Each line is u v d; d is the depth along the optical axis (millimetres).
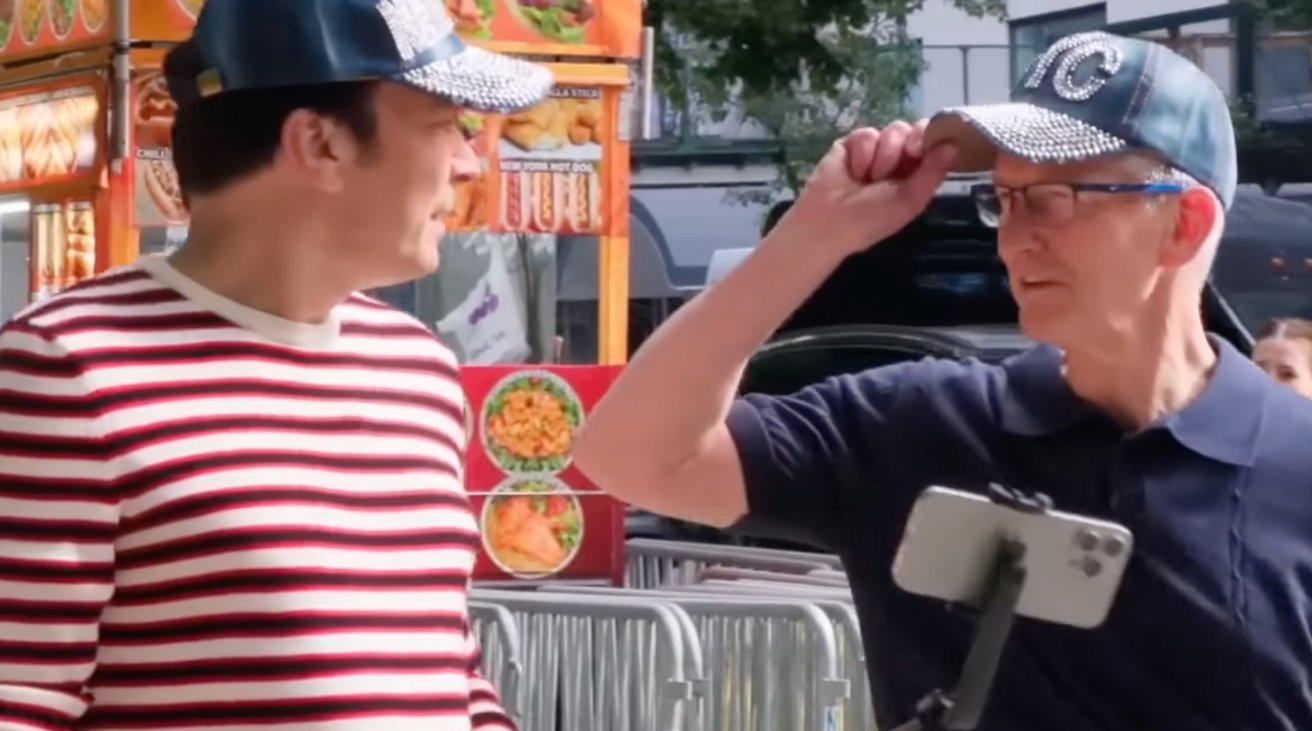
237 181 2539
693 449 2686
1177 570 2504
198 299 2506
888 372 2738
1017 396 2627
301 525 2465
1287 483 2545
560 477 5238
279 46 2500
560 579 5238
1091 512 2559
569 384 5250
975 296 8453
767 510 2703
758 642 4488
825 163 2713
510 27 5215
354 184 2545
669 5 9531
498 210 5230
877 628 2660
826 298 8680
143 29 4801
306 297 2570
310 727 2438
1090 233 2504
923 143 2672
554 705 4598
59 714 2371
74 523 2363
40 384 2381
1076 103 2506
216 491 2422
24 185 5289
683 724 4391
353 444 2568
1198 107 2518
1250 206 9297
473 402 5160
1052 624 2500
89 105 4895
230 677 2406
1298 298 8992
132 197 4875
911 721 2412
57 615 2359
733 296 2662
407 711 2529
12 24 5289
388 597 2541
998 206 2607
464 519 2693
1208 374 2625
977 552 2291
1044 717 2518
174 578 2402
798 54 9750
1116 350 2555
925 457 2646
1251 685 2488
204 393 2461
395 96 2549
